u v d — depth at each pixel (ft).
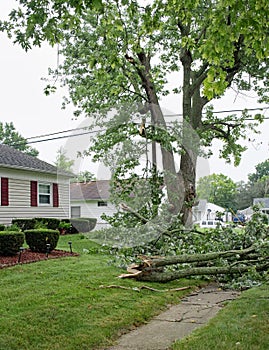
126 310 15.93
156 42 41.88
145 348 12.13
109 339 12.94
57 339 12.39
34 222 45.96
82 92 39.83
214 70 15.33
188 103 40.32
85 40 39.27
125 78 38.60
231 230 24.45
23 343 11.92
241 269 21.38
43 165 55.57
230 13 14.37
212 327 13.48
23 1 16.15
